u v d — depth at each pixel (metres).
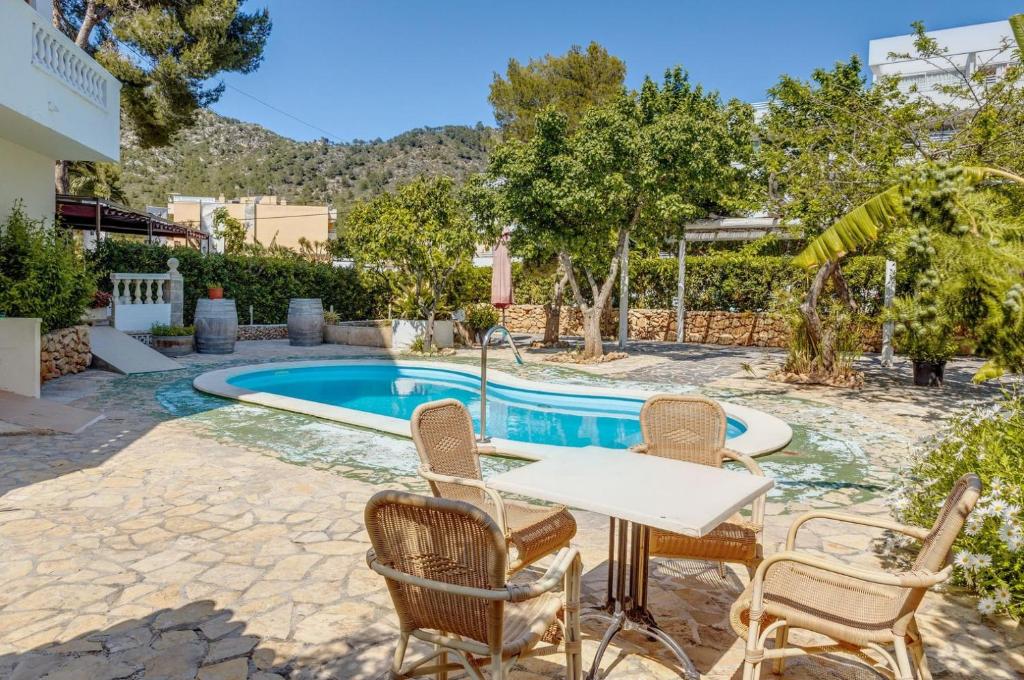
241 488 5.67
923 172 4.29
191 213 48.84
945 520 2.38
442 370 14.52
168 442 7.36
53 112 10.10
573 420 10.64
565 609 2.64
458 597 2.25
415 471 6.39
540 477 3.16
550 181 15.02
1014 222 4.43
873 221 4.90
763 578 2.58
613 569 3.32
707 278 20.91
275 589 3.74
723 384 12.34
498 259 7.98
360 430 8.30
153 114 20.09
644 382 12.55
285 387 13.30
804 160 11.84
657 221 16.48
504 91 24.36
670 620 3.44
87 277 12.13
